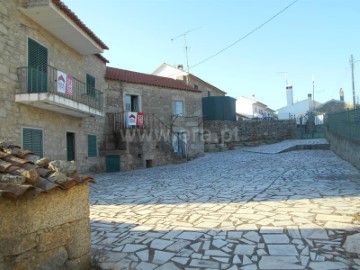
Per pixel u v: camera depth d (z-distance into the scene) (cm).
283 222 520
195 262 386
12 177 291
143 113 1964
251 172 1256
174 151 2078
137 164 1789
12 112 987
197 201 745
